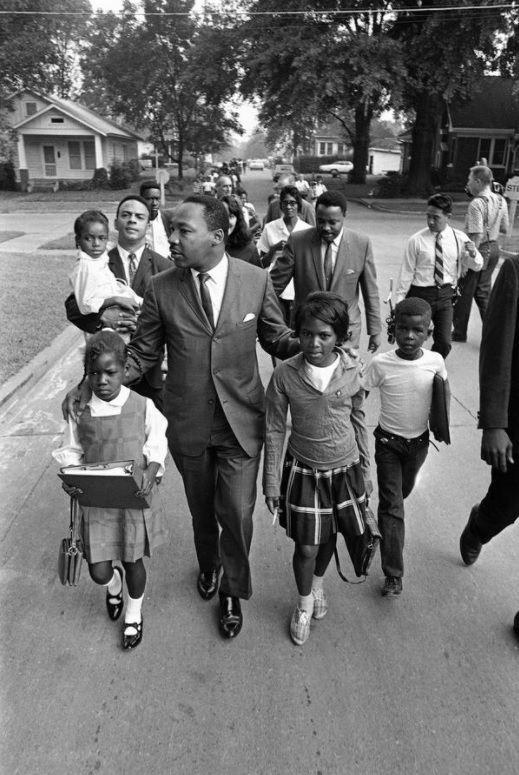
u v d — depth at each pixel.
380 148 71.00
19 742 2.34
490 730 2.41
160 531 2.84
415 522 3.92
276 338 2.86
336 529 2.78
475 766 2.26
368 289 4.54
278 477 2.77
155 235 6.15
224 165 24.09
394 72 26.55
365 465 2.87
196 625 3.00
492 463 2.72
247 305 2.74
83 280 3.53
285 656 2.79
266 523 3.98
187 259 2.59
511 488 2.92
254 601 3.18
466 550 3.38
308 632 2.88
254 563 3.52
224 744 2.34
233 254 5.47
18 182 36.66
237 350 2.75
